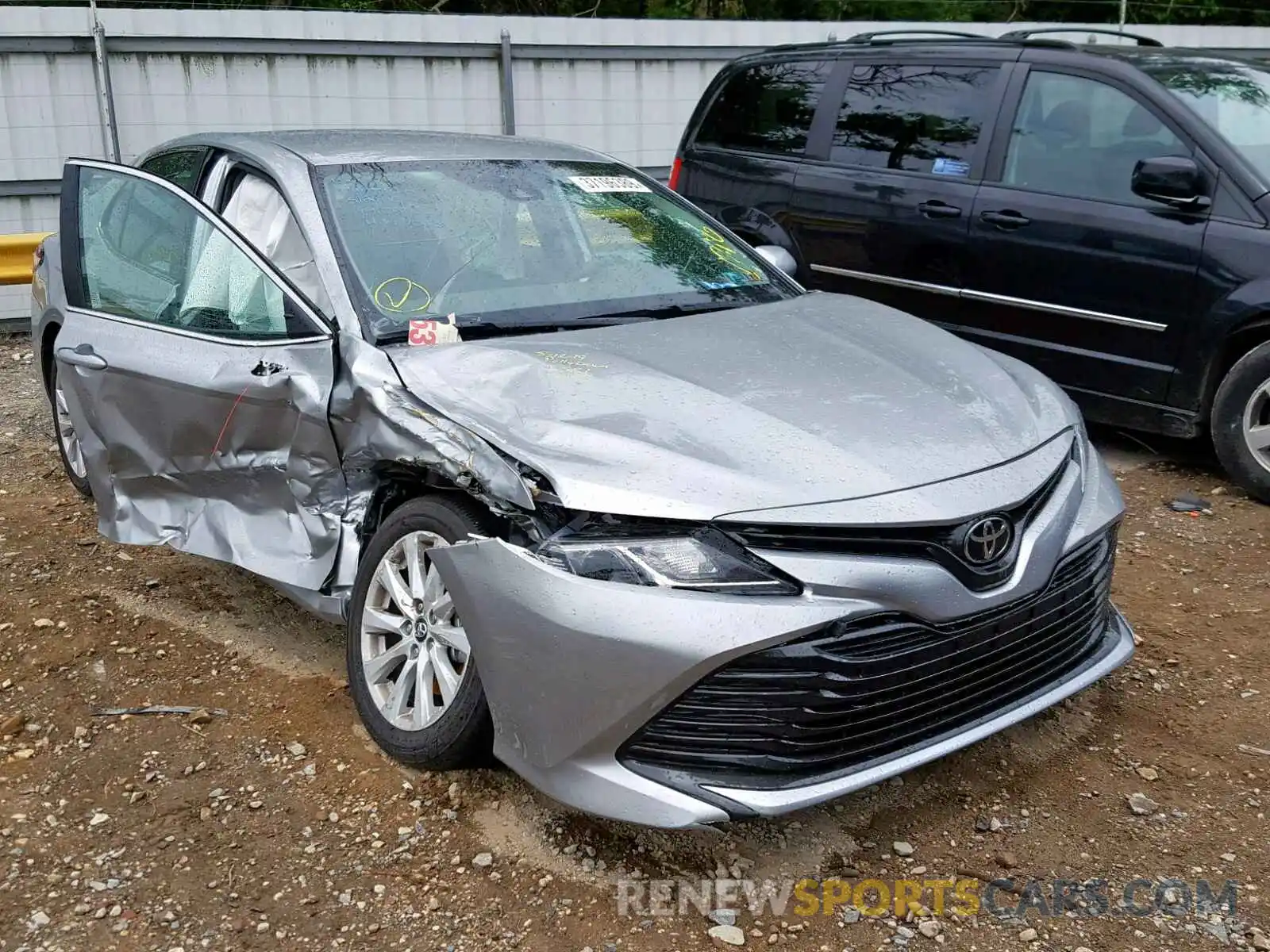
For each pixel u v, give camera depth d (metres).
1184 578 4.53
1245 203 5.28
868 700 2.66
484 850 2.90
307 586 3.45
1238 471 5.36
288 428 3.42
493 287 3.68
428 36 9.62
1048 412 3.32
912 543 2.67
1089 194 5.75
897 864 2.87
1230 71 5.87
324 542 3.41
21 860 2.87
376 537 3.27
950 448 2.91
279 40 9.19
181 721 3.49
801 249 6.87
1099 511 3.14
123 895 2.75
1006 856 2.89
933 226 6.26
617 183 4.42
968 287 6.18
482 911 2.70
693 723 2.61
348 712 3.53
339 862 2.86
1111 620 3.41
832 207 6.70
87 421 4.06
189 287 3.84
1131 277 5.56
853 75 6.80
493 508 2.83
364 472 3.29
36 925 2.65
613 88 10.37
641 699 2.56
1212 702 3.60
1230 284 5.26
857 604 2.61
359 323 3.37
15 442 6.26
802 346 3.47
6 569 4.56
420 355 3.24
